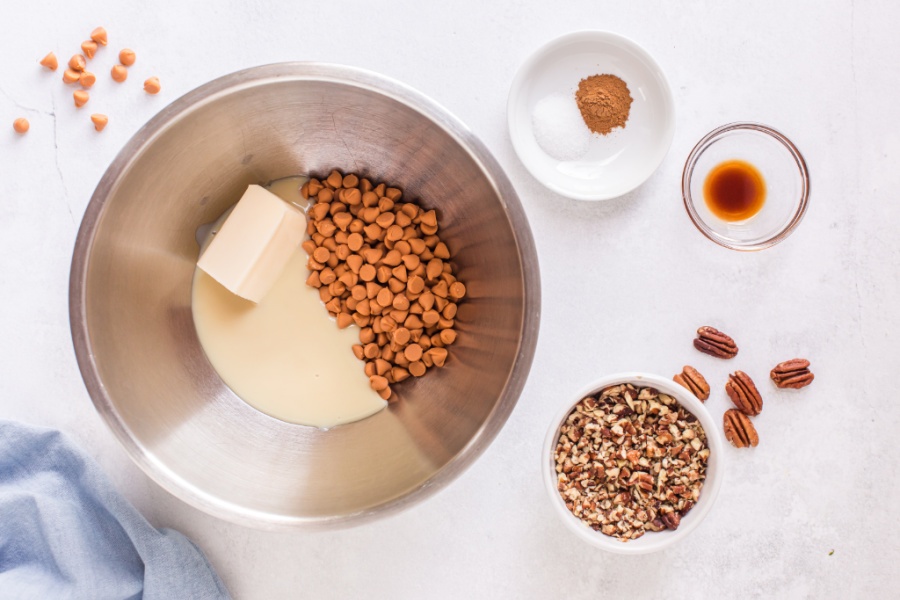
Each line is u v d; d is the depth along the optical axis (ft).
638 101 2.45
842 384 2.48
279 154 2.41
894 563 2.47
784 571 2.48
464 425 2.28
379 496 2.28
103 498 2.38
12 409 2.47
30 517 2.39
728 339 2.45
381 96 2.21
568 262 2.48
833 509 2.48
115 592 2.40
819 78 2.47
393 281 2.41
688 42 2.47
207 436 2.35
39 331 2.48
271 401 2.43
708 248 2.47
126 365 2.26
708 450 2.33
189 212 2.39
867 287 2.48
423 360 2.44
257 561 2.48
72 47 2.48
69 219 2.48
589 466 2.36
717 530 2.48
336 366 2.45
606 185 2.45
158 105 2.48
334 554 2.49
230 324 2.44
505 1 2.46
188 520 2.48
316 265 2.43
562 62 2.44
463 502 2.48
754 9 2.47
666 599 2.48
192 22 2.47
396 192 2.46
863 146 2.48
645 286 2.47
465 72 2.47
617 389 2.36
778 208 2.47
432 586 2.48
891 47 2.47
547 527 2.48
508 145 2.47
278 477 2.35
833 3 2.47
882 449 2.48
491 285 2.33
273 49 2.47
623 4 2.47
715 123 2.47
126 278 2.28
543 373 2.47
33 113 2.48
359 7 2.46
